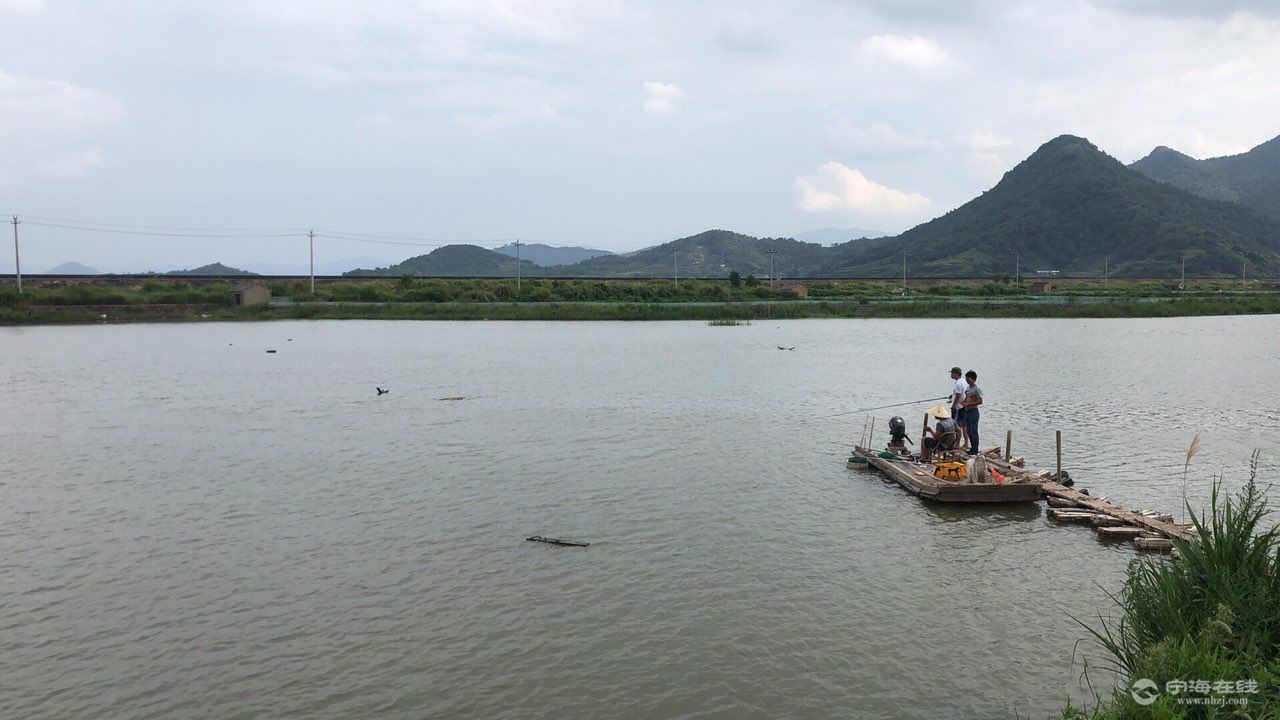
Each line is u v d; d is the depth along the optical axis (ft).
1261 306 381.40
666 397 138.41
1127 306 374.02
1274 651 32.32
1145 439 100.63
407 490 79.10
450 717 40.01
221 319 338.95
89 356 207.82
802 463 89.92
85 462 91.81
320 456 94.07
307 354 213.46
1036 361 191.01
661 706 40.73
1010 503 73.56
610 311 355.77
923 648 46.34
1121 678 42.50
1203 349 217.36
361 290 395.96
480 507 73.26
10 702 41.55
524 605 52.37
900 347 229.66
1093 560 59.47
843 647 46.52
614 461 90.94
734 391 145.28
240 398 138.21
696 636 48.03
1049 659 44.88
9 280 395.75
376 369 180.34
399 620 50.39
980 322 339.36
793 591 54.34
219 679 43.68
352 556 61.16
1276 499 72.54
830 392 144.05
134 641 48.01
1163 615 35.91
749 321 346.74
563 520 69.36
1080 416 117.08
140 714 40.50
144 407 129.29
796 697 41.39
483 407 128.06
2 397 140.15
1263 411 120.47
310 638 48.16
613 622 49.90
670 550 62.08
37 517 71.31
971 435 83.15
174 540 65.10
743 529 66.90
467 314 352.49
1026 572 57.36
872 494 77.25
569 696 41.73
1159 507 71.67
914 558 60.18
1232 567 36.04
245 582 56.44
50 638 48.47
